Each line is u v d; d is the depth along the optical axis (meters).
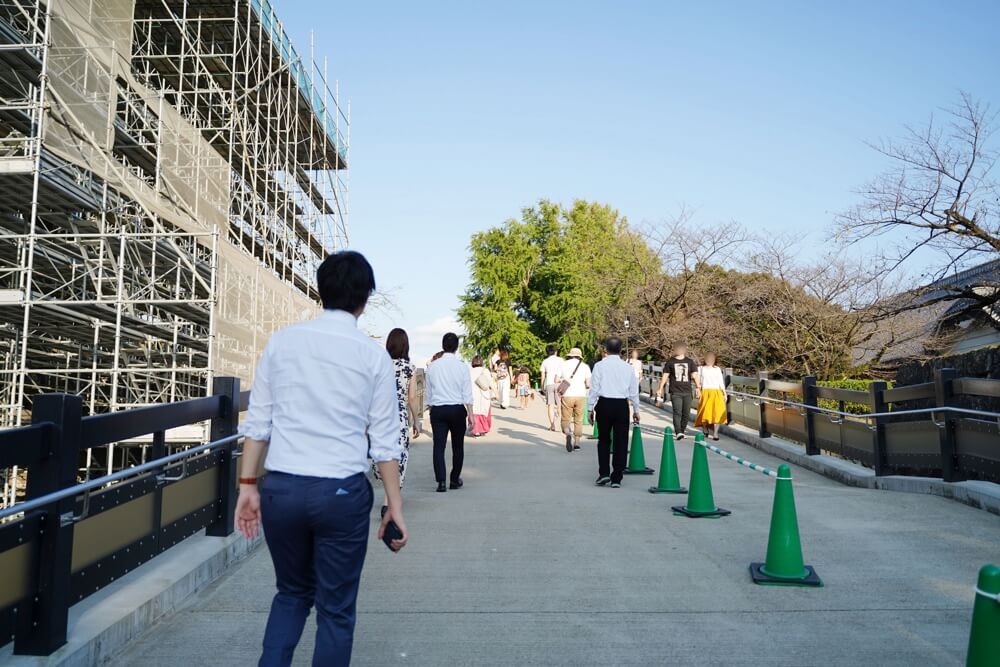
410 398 8.58
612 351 9.44
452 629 4.27
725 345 30.91
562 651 3.93
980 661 2.57
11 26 13.52
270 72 21.45
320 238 28.80
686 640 4.07
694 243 34.94
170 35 21.72
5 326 15.27
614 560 5.72
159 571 4.78
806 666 3.71
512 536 6.57
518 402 27.14
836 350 24.62
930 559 5.61
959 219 16.70
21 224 15.29
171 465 4.86
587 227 53.31
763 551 5.94
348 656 2.87
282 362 2.98
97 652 3.64
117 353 13.91
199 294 19.23
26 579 3.30
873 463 9.39
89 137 13.96
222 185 20.30
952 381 7.91
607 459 9.36
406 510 7.78
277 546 2.90
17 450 3.19
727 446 14.20
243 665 3.72
